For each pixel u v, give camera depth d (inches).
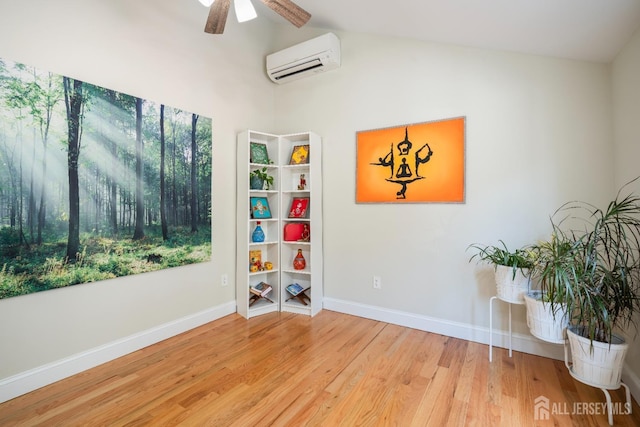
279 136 125.6
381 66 113.3
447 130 100.9
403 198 109.3
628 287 63.4
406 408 66.8
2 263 68.3
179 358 87.7
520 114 90.7
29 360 72.3
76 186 79.0
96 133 82.5
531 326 76.3
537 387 74.0
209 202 112.7
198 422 62.5
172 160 100.8
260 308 121.4
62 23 76.5
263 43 135.2
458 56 99.2
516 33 79.4
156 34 96.6
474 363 85.0
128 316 90.6
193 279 108.5
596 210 81.1
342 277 123.1
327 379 77.4
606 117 80.8
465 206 98.7
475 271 97.9
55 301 76.4
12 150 69.3
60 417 63.8
